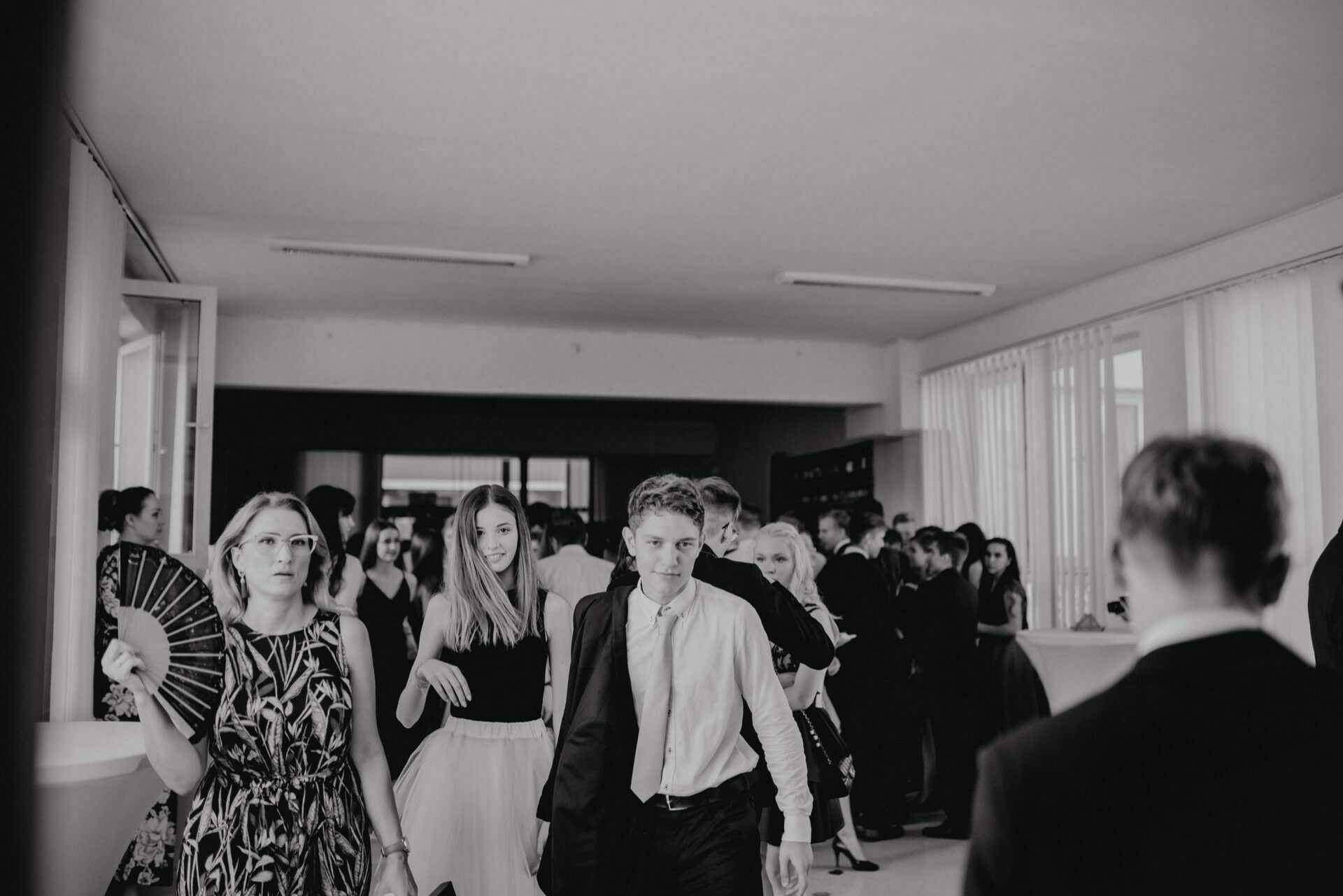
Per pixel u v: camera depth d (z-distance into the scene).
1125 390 8.14
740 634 2.35
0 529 0.94
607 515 12.49
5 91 0.94
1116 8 3.86
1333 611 3.10
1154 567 1.15
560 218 6.33
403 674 5.51
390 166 5.44
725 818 2.29
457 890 2.92
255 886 2.10
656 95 4.56
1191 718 1.06
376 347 9.23
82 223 4.55
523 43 4.07
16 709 0.95
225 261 7.28
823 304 8.70
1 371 0.95
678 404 12.67
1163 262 7.28
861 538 6.66
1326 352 6.10
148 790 2.73
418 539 6.37
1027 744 1.11
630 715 2.30
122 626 2.10
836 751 3.27
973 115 4.81
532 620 3.13
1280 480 1.15
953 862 5.21
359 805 2.32
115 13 3.80
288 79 4.37
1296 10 3.90
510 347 9.54
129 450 6.00
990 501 9.15
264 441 11.38
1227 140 5.15
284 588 2.23
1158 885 1.02
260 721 2.19
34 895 0.95
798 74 4.37
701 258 7.27
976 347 9.35
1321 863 1.01
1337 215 6.03
